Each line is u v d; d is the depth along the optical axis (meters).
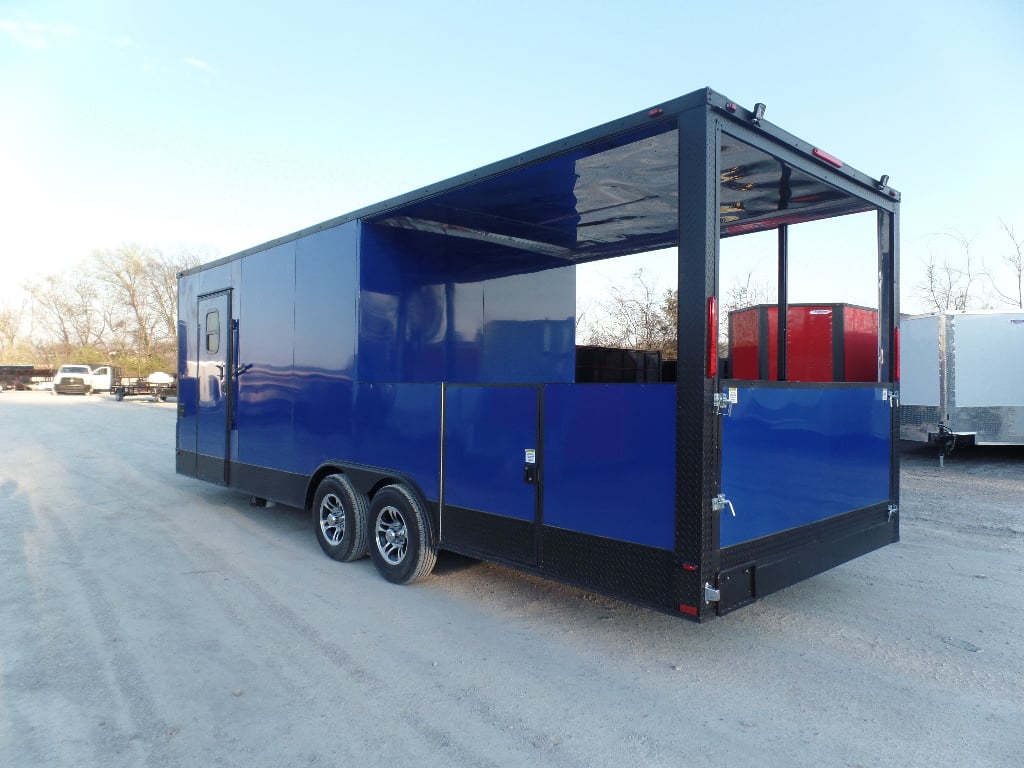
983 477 9.48
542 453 3.95
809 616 4.29
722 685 3.36
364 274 5.36
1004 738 2.86
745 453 3.44
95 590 4.84
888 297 4.86
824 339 5.23
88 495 8.80
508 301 6.49
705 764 2.69
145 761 2.72
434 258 5.87
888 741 2.84
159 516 7.46
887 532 4.79
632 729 2.95
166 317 49.28
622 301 14.15
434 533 4.73
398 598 4.70
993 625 4.12
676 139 3.79
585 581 3.69
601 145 3.76
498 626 4.17
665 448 3.31
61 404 32.12
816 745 2.81
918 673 3.47
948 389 10.39
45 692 3.31
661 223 5.90
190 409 8.12
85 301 52.97
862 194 4.57
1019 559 5.52
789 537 3.79
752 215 5.24
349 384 5.47
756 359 5.43
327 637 4.00
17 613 4.38
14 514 7.57
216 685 3.38
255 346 6.77
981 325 10.31
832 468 4.19
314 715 3.09
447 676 3.48
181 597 4.71
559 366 6.96
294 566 5.49
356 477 5.41
